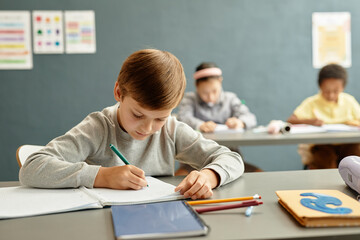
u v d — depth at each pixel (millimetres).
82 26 3100
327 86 2566
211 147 1048
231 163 926
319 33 3264
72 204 705
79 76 3131
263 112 3281
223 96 2791
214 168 863
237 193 794
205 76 2584
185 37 3188
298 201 660
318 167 2461
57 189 829
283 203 680
